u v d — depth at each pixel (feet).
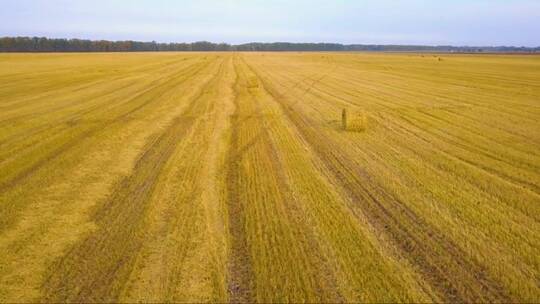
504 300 15.90
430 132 44.42
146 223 22.58
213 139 41.42
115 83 96.07
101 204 25.30
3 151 37.93
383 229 21.66
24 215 23.81
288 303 15.70
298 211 23.93
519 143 39.45
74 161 34.45
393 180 29.19
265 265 18.21
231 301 15.87
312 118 52.60
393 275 17.44
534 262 18.44
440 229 21.59
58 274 17.76
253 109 59.21
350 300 15.85
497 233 21.15
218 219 23.02
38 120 51.80
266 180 29.32
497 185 28.17
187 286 16.84
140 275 17.62
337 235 20.94
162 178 29.94
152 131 45.24
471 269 17.92
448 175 30.30
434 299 15.94
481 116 53.16
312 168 32.04
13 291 16.57
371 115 54.70
